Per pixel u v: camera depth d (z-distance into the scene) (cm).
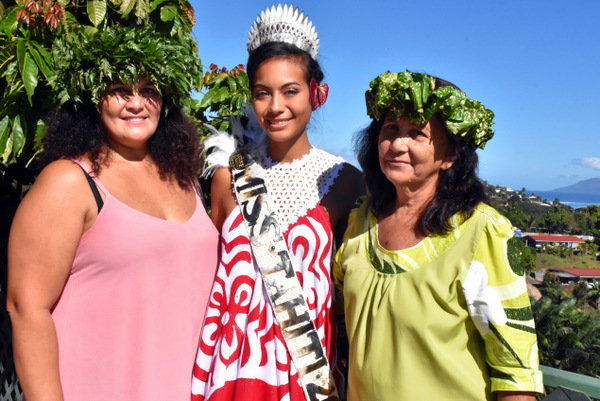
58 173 161
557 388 173
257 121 223
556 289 3023
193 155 201
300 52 198
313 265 199
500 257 143
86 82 162
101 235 167
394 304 154
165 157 191
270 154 217
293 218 205
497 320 142
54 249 158
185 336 188
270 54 195
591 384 177
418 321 148
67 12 253
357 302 166
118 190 174
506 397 144
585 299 3684
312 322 193
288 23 197
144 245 172
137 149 185
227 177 217
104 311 171
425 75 150
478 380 149
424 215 155
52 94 234
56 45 173
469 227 149
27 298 157
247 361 191
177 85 182
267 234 201
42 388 159
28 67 221
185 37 292
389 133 161
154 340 178
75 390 169
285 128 201
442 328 147
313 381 190
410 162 156
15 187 274
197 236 190
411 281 153
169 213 186
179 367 186
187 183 198
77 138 169
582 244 9000
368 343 159
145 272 174
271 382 189
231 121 229
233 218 208
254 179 210
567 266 8088
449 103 146
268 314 196
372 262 169
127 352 174
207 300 199
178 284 184
